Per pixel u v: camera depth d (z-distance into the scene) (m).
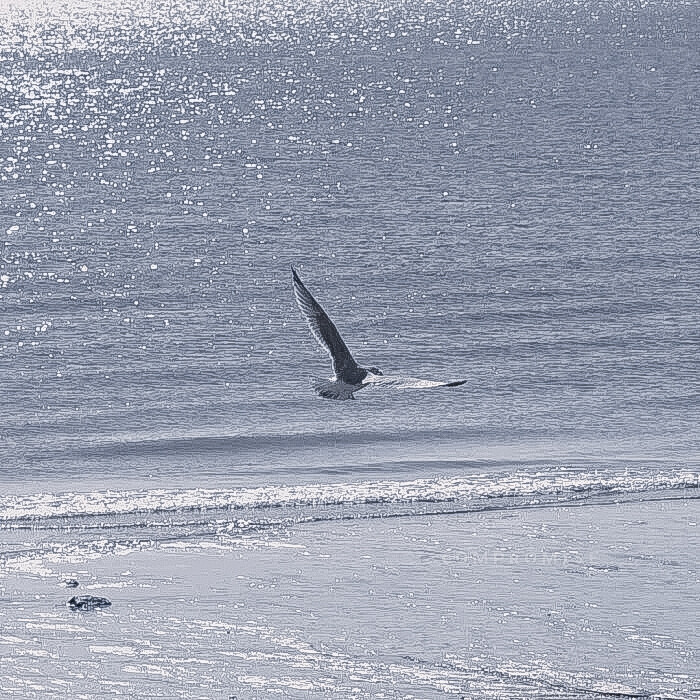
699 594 94.25
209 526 109.19
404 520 111.19
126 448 134.75
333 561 100.94
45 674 79.94
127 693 77.75
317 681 79.88
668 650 85.06
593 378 164.12
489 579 97.12
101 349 173.12
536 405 153.00
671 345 179.00
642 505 115.56
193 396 154.38
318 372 165.38
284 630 87.62
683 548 103.88
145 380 160.00
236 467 130.00
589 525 109.62
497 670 81.88
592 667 82.44
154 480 124.81
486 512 113.62
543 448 136.62
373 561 100.88
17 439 137.00
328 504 115.94
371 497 117.50
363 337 185.38
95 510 112.81
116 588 94.69
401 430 142.62
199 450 135.25
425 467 129.75
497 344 180.75
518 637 86.75
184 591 94.25
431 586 95.62
